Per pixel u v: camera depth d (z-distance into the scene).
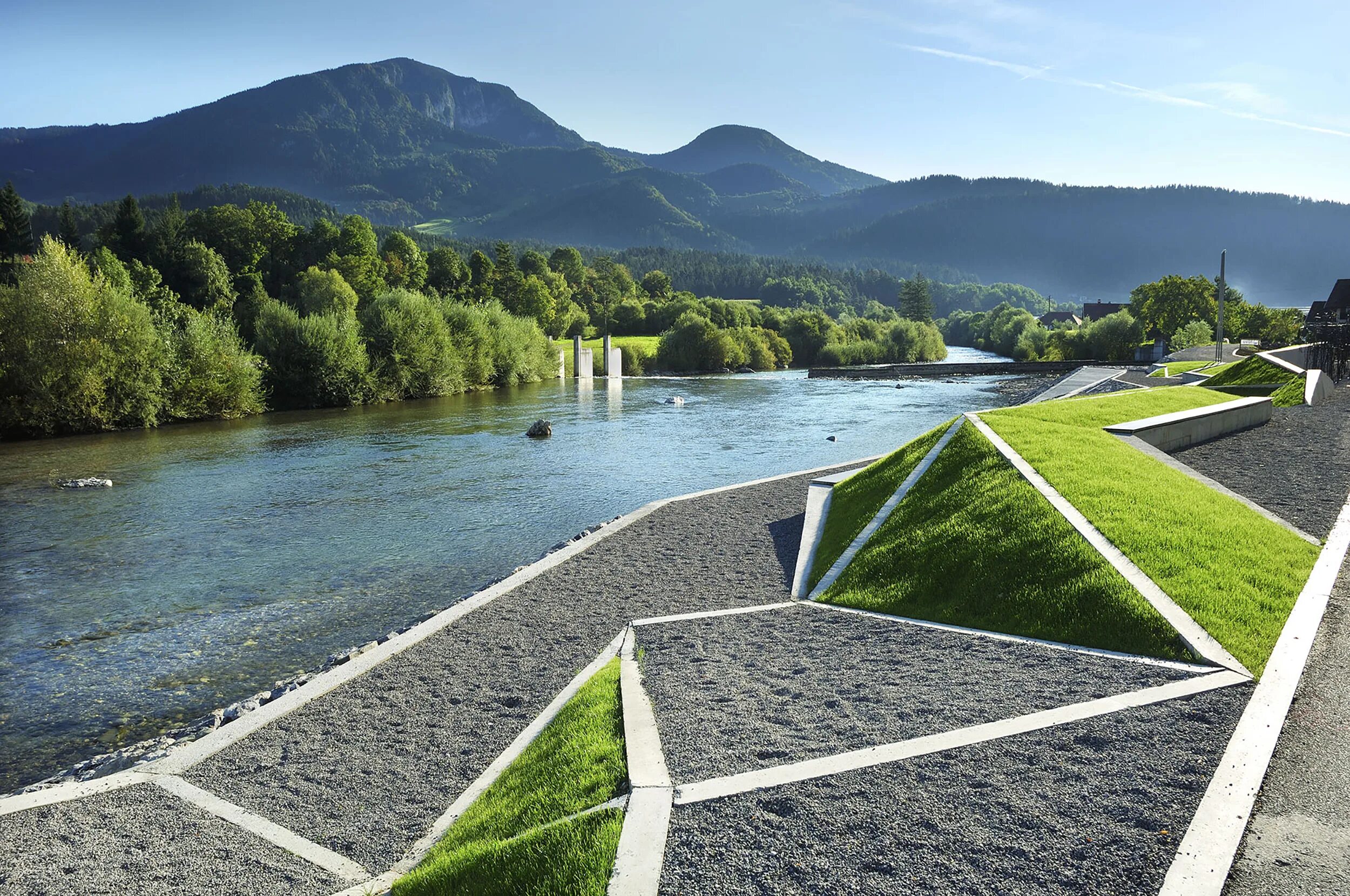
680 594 12.32
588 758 6.69
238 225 96.88
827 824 5.28
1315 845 4.88
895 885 4.62
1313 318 90.44
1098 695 7.10
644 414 48.19
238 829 6.56
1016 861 4.78
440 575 16.45
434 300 71.69
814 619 10.48
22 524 21.16
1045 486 12.64
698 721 7.20
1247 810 5.21
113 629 13.84
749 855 4.98
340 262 97.69
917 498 14.08
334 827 6.57
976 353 162.88
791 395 63.88
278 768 7.59
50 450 34.59
